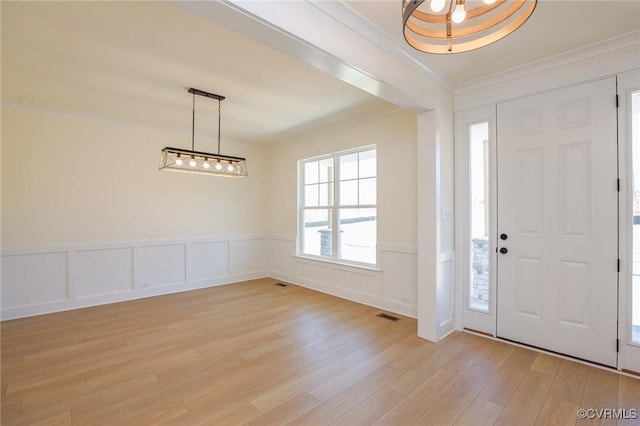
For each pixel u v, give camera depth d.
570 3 1.91
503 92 2.89
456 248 3.24
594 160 2.45
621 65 2.32
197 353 2.76
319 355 2.71
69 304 4.00
